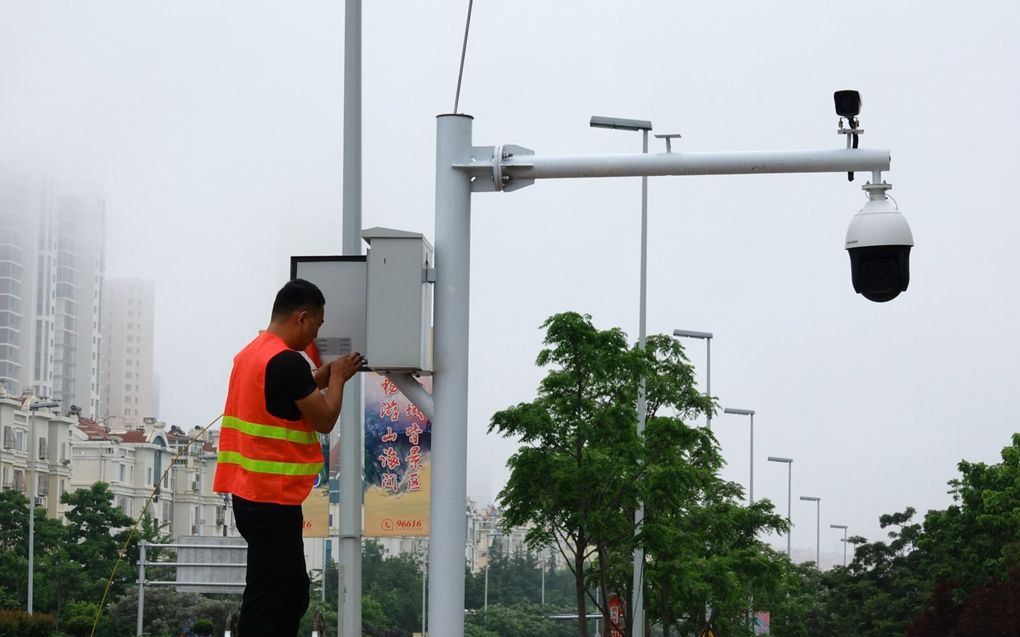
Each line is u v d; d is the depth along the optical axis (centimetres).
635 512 2328
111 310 18412
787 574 4250
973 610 4603
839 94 615
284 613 508
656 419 2248
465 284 614
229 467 512
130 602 6147
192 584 3472
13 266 15262
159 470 10362
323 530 1611
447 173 619
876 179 616
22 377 15462
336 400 523
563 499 2088
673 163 615
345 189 1189
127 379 18450
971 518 5441
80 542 6794
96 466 9706
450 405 604
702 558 2970
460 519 601
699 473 2356
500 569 11506
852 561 6744
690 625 3319
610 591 2861
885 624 6219
